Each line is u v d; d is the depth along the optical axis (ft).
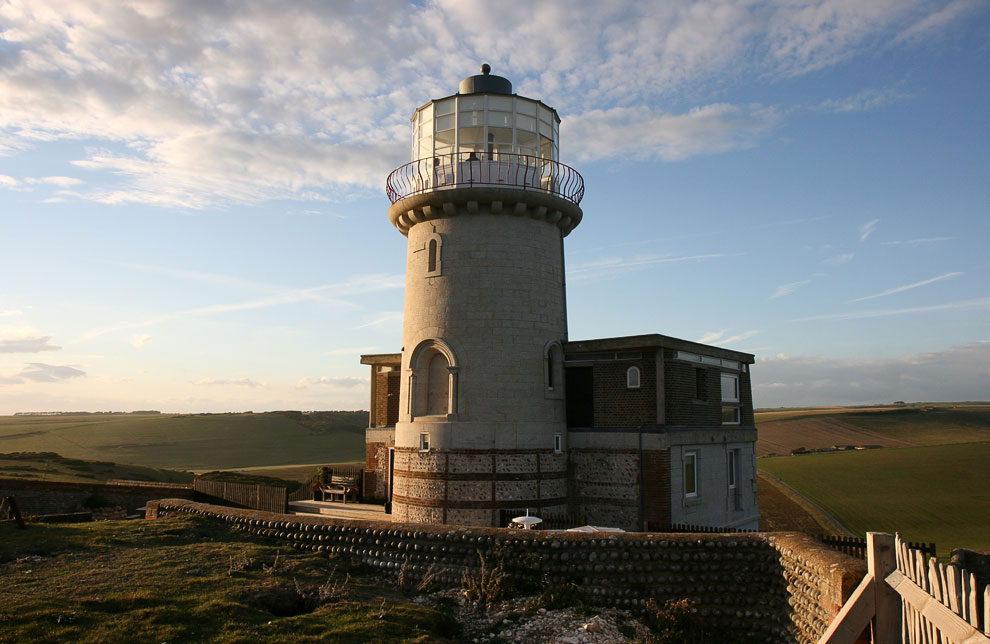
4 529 57.26
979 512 157.69
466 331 77.87
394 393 102.42
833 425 354.54
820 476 212.23
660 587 45.93
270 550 53.52
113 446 316.60
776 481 205.87
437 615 41.24
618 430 77.92
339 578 48.06
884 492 184.75
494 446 75.61
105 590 40.32
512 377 77.36
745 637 43.88
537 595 45.85
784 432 343.67
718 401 90.12
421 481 77.30
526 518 64.95
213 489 102.83
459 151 79.82
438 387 80.12
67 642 31.91
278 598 41.50
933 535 135.95
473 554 49.11
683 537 46.98
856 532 140.56
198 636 33.86
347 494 102.94
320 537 54.75
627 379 79.10
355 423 431.43
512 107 81.35
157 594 39.68
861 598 27.94
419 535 51.03
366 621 37.99
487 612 44.34
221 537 57.77
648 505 74.95
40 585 41.04
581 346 81.61
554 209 82.07
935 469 214.28
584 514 79.20
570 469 80.94
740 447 93.66
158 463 284.00
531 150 84.69
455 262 79.51
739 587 45.11
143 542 54.49
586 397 82.02
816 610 37.68
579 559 47.16
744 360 97.76
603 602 45.78
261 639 33.91
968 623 19.76
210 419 402.31
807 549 40.47
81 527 59.52
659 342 75.20
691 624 43.60
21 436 336.49
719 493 86.84
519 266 79.66
